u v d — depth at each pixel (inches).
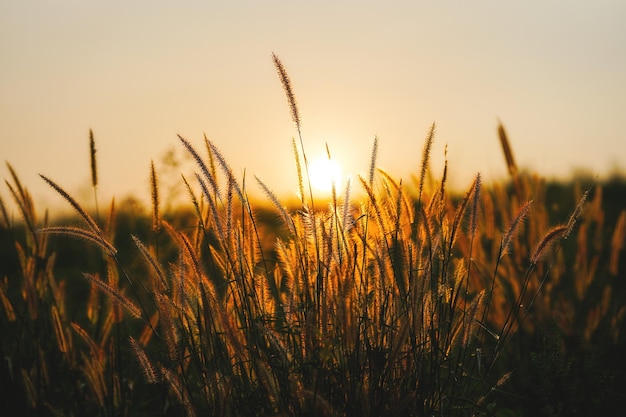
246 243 157.6
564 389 191.9
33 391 180.4
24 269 195.9
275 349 152.2
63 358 194.9
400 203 156.6
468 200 160.7
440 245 159.6
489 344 211.5
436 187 169.8
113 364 183.5
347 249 151.0
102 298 191.2
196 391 178.1
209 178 152.3
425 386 149.4
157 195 165.5
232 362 156.1
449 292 159.6
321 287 148.7
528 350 217.8
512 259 244.2
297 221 156.6
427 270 148.2
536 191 241.0
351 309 139.8
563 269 249.3
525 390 206.1
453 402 157.2
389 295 153.7
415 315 145.9
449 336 156.8
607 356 227.0
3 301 193.9
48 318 192.1
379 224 156.5
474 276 222.7
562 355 214.2
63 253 331.9
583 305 254.5
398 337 139.7
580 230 252.2
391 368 143.5
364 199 157.8
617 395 193.3
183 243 150.3
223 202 153.0
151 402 190.7
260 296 157.8
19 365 187.8
